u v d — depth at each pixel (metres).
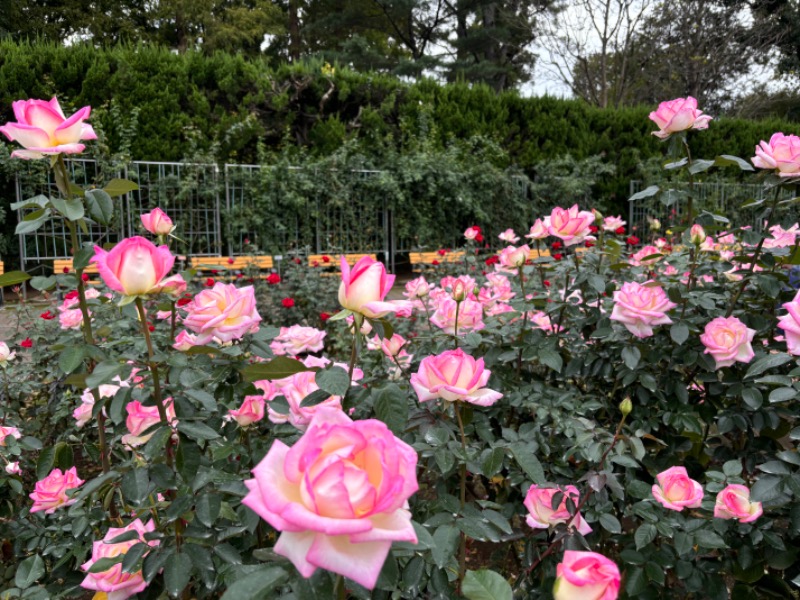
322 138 10.75
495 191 11.41
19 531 1.90
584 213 2.07
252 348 1.40
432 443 1.22
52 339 3.45
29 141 1.21
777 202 1.92
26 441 1.98
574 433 1.58
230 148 9.93
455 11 20.70
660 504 1.38
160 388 1.24
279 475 0.64
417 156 10.70
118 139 9.01
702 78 19.28
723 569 1.59
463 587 0.78
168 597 1.26
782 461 1.40
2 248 8.55
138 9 20.58
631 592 1.38
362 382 1.75
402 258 11.85
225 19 21.36
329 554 0.59
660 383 1.87
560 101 12.94
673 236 3.92
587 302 2.22
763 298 2.17
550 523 1.33
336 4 21.38
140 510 1.36
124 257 1.05
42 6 18.25
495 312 2.19
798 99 22.14
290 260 6.09
